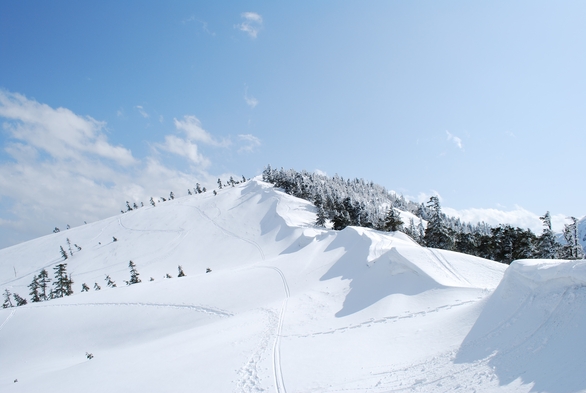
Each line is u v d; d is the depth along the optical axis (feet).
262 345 75.05
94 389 63.72
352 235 177.88
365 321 83.15
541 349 37.11
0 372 130.00
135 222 455.63
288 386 50.90
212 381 57.47
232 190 509.76
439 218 194.80
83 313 160.35
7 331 154.40
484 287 83.97
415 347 57.52
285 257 199.41
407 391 40.93
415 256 103.91
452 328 59.72
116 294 175.22
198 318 142.72
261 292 154.10
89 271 343.26
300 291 141.79
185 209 465.06
